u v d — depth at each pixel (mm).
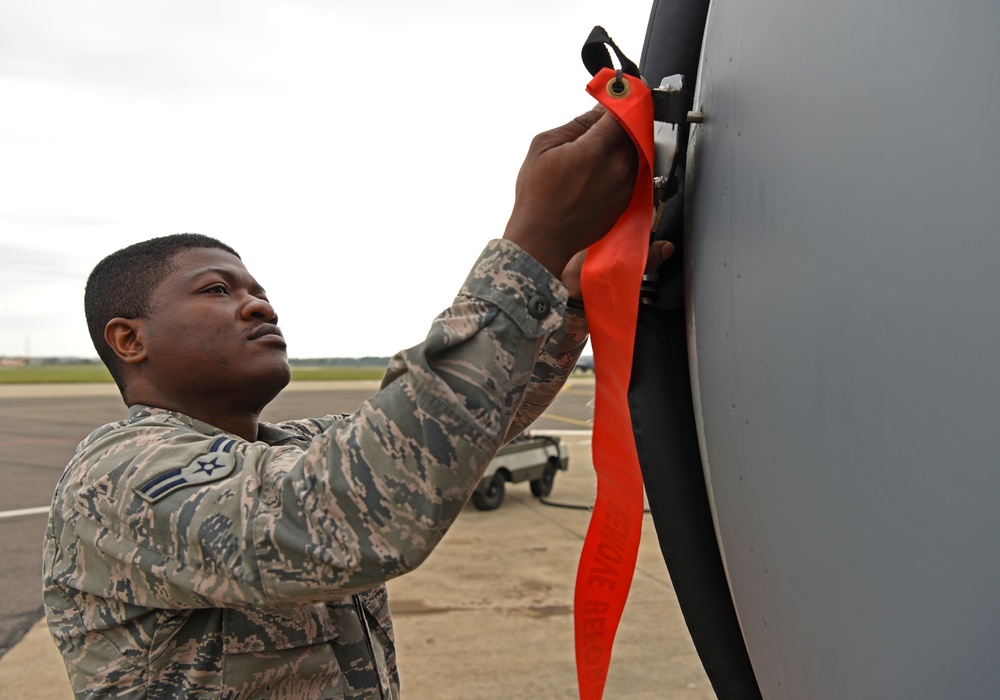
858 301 563
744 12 708
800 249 613
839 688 628
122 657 869
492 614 4207
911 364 527
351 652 948
